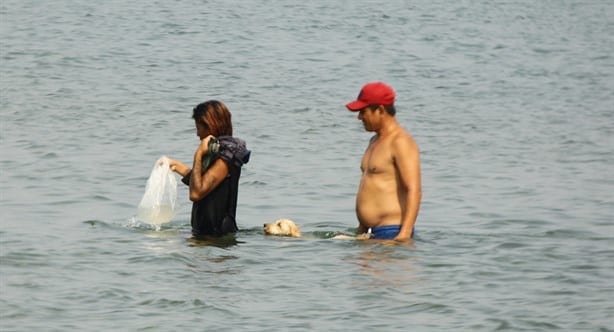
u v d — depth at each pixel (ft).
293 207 133.18
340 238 112.57
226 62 262.88
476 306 92.17
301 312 90.02
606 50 301.84
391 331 85.97
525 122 201.05
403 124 197.67
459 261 105.19
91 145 171.01
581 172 158.10
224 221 115.55
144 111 201.67
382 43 300.40
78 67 247.70
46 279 97.91
